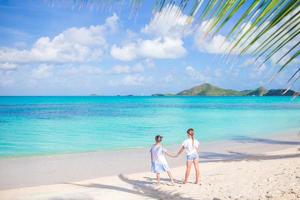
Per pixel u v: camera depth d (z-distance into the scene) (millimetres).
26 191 10742
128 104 126812
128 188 10648
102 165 15727
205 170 12992
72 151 20984
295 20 1112
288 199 7832
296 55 1169
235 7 1152
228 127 36688
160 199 9047
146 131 33281
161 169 10672
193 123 42125
